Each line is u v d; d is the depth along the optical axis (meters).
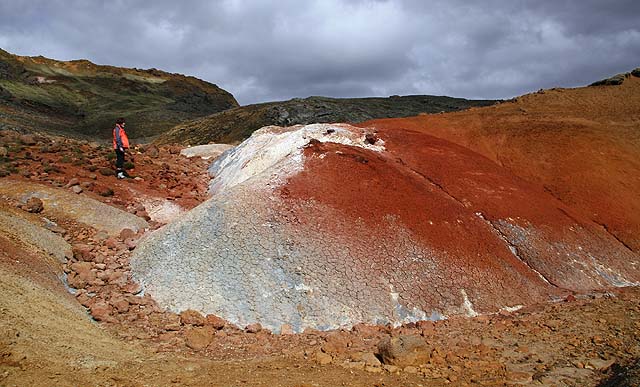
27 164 15.13
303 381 6.73
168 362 7.26
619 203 15.53
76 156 16.66
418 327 9.58
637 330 9.18
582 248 13.32
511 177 15.92
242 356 7.94
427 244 11.45
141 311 9.26
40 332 6.83
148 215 13.87
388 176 13.27
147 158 18.38
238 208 11.39
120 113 102.62
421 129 19.06
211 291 9.73
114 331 8.38
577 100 24.31
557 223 13.89
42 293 8.36
